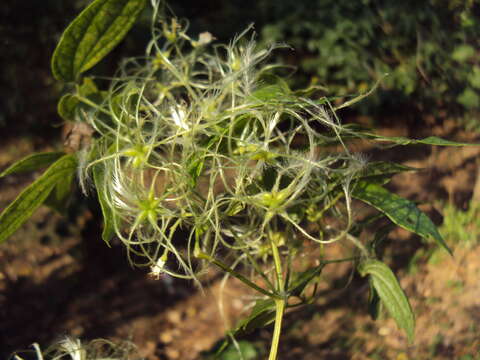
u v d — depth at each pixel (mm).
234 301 1050
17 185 1217
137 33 1033
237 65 294
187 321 1018
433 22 1373
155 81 306
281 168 243
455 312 943
